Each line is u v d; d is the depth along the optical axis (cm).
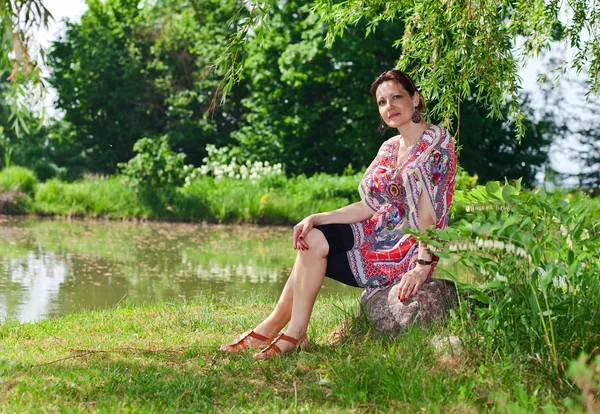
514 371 336
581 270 388
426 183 423
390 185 430
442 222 425
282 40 2762
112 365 393
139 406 317
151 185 2023
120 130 3428
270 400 331
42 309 710
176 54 3478
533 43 568
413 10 567
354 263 432
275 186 2083
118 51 3450
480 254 386
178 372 380
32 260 1084
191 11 3462
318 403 328
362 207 440
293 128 2862
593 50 569
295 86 2683
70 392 333
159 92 3406
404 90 432
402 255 432
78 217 1958
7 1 340
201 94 3319
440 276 708
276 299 742
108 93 3438
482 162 2809
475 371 348
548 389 320
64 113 3506
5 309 705
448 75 537
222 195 1975
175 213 1934
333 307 601
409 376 335
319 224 431
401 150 437
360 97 2644
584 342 336
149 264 1063
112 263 1069
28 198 2022
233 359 410
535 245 350
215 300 727
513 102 547
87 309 702
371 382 341
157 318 581
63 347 448
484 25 517
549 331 353
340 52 2491
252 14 393
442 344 376
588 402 299
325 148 2852
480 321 375
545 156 2812
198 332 515
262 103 2928
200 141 3350
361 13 571
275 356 404
